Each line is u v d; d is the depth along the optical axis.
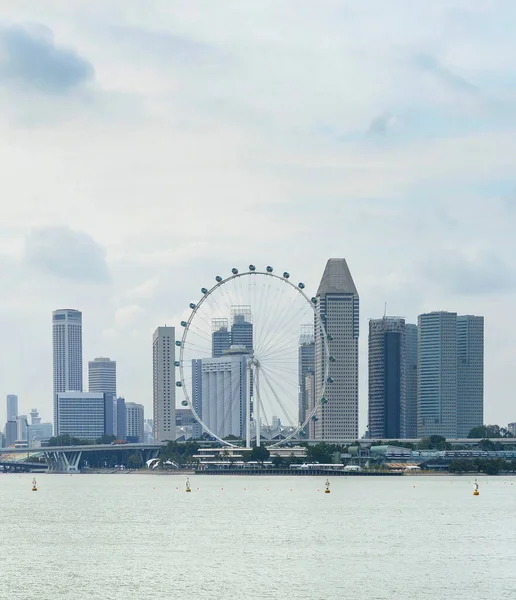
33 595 177.88
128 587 183.62
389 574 194.38
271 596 175.38
